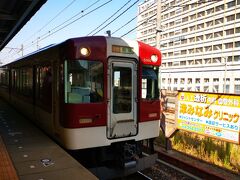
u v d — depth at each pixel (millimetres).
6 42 14891
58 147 6133
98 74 6008
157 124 7047
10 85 14078
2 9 9391
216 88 78750
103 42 6031
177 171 7039
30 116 9312
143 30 91812
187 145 8344
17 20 9984
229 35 76312
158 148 8703
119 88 6266
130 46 6414
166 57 98875
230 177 6109
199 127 7426
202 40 84812
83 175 4539
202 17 84562
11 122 9383
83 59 5816
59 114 6160
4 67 17109
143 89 6723
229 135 6613
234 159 6930
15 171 4652
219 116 6867
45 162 5117
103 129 6012
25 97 10016
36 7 8328
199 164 7035
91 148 6172
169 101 8625
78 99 5797
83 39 5844
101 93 6035
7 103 15430
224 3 77375
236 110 6438
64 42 5953
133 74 6492
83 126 5777
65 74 5785
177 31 93875
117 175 6027
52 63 6707
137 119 6570
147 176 6691
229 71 75188
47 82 7180
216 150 7414
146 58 6730
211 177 6293
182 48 91938
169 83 97375
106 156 6234
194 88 86500
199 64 85500
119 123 6254
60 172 4645
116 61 6223
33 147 6102
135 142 6617
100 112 5965
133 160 6289
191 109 7660
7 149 5938
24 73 10195
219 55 78938
